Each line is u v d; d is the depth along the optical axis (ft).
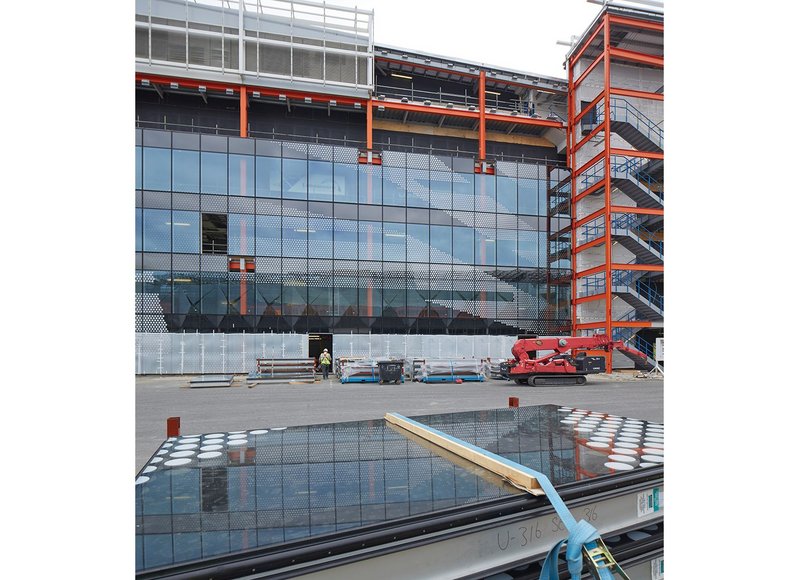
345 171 74.43
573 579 4.73
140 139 66.95
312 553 4.44
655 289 82.99
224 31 74.02
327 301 71.97
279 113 80.79
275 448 8.39
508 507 5.54
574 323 80.79
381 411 34.60
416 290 75.46
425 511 5.20
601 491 6.19
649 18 74.95
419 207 76.69
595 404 37.91
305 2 76.28
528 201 81.56
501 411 12.32
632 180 75.36
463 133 90.53
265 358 68.69
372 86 77.15
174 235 67.51
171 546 4.43
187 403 39.47
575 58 85.30
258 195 70.79
